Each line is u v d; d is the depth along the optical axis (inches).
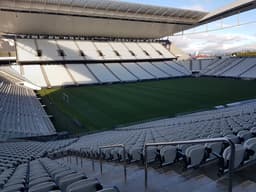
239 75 1759.4
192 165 165.8
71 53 1836.9
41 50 1760.6
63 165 273.3
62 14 1563.7
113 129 751.1
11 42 1742.1
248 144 146.3
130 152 244.7
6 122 678.5
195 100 1051.3
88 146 416.8
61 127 787.4
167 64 2102.6
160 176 179.0
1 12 1439.5
